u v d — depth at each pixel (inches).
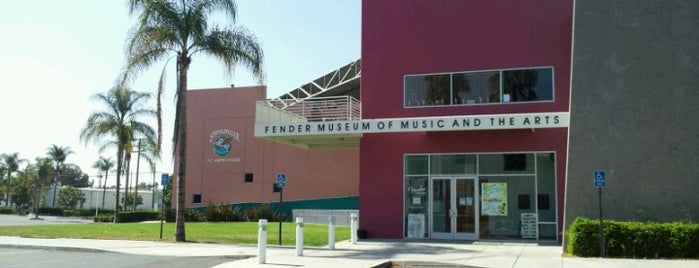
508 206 781.9
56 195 3725.4
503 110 785.6
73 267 521.7
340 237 851.4
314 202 1409.9
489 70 800.9
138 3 816.9
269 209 1423.5
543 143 770.8
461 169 808.9
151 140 1722.4
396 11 855.7
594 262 532.7
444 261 554.3
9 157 3627.0
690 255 560.4
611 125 629.0
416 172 827.4
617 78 634.2
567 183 633.6
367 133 830.5
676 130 613.3
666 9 633.0
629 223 580.7
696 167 603.8
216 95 1539.1
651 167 613.9
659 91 622.5
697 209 597.9
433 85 823.7
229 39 842.8
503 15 805.9
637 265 510.6
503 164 790.5
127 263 552.1
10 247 724.7
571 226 605.6
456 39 821.9
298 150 1443.2
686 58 620.7
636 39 635.5
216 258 598.5
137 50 812.6
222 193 1492.4
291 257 580.1
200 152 1528.1
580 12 653.3
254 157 1480.1
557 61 775.7
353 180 1390.3
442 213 809.5
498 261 550.6
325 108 1047.6
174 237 823.1
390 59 847.7
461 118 736.3
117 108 1692.9
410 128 757.9
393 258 574.2
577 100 642.2
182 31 815.7
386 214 829.2
